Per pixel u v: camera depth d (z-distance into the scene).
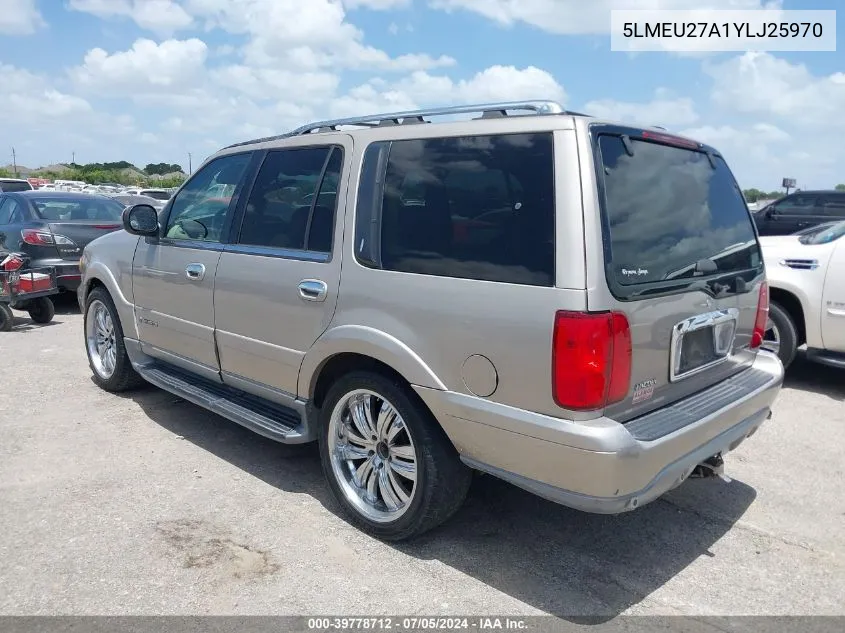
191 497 4.04
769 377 3.84
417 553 3.49
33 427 5.08
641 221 3.07
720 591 3.23
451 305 3.12
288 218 4.05
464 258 3.13
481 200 3.11
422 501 3.36
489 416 3.02
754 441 5.07
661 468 2.96
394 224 3.44
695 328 3.30
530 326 2.85
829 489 4.29
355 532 3.68
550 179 2.90
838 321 5.91
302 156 4.04
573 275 2.78
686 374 3.29
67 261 9.36
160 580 3.21
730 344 3.66
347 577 3.27
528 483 3.00
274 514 3.86
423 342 3.23
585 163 2.86
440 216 3.26
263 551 3.48
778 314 6.29
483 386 3.04
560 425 2.81
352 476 3.78
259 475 4.36
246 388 4.39
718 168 3.82
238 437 4.98
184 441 4.88
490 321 2.98
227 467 4.46
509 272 2.96
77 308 10.22
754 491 4.26
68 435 4.94
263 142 4.41
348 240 3.61
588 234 2.79
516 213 2.98
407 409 3.35
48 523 3.70
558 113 3.05
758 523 3.87
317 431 3.97
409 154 3.45
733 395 3.50
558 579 3.29
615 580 3.30
